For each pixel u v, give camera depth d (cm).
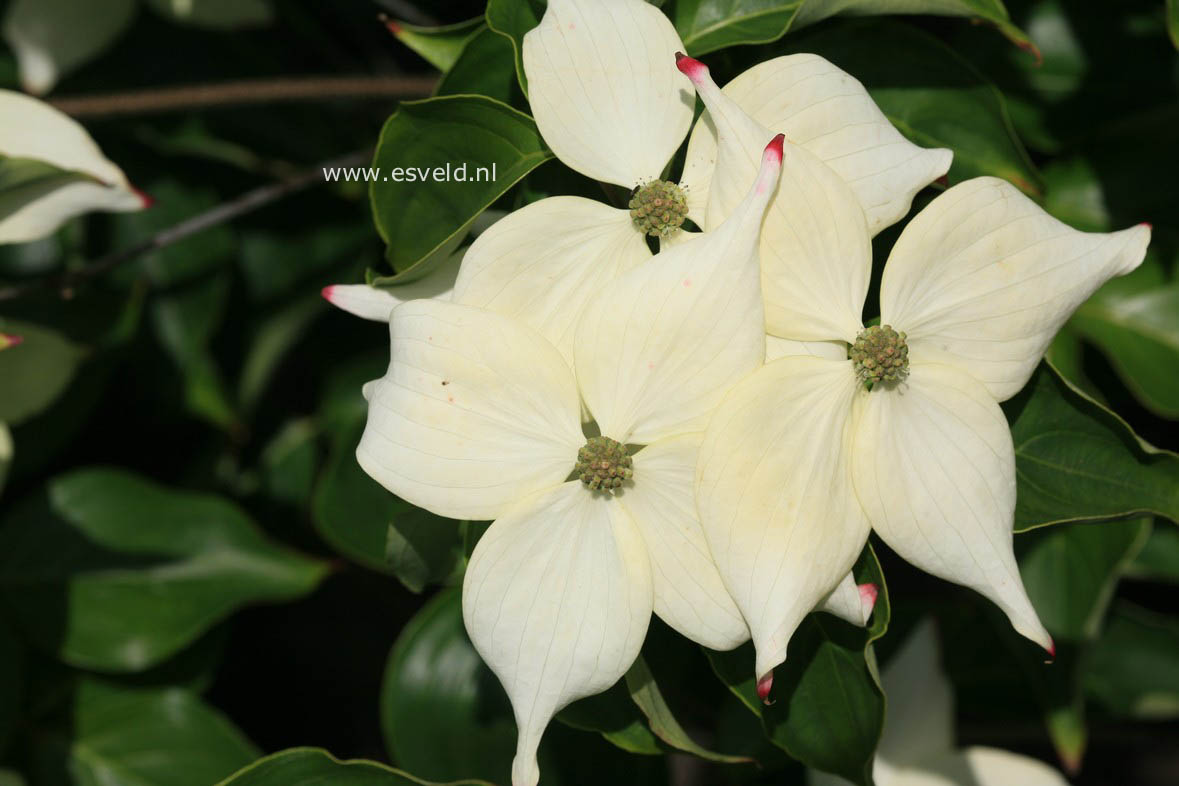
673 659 79
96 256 91
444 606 85
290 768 77
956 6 76
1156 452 74
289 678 107
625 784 84
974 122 78
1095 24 86
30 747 89
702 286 72
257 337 92
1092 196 87
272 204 92
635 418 72
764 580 72
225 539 89
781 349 73
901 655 84
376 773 78
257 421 96
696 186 74
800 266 73
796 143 73
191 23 91
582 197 75
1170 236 87
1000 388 73
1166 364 86
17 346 84
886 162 73
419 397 73
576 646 72
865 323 75
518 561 73
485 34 76
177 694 90
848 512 72
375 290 75
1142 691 89
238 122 93
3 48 92
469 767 84
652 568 73
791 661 75
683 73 73
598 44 74
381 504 85
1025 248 73
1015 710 89
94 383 90
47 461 91
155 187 92
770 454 72
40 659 89
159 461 96
